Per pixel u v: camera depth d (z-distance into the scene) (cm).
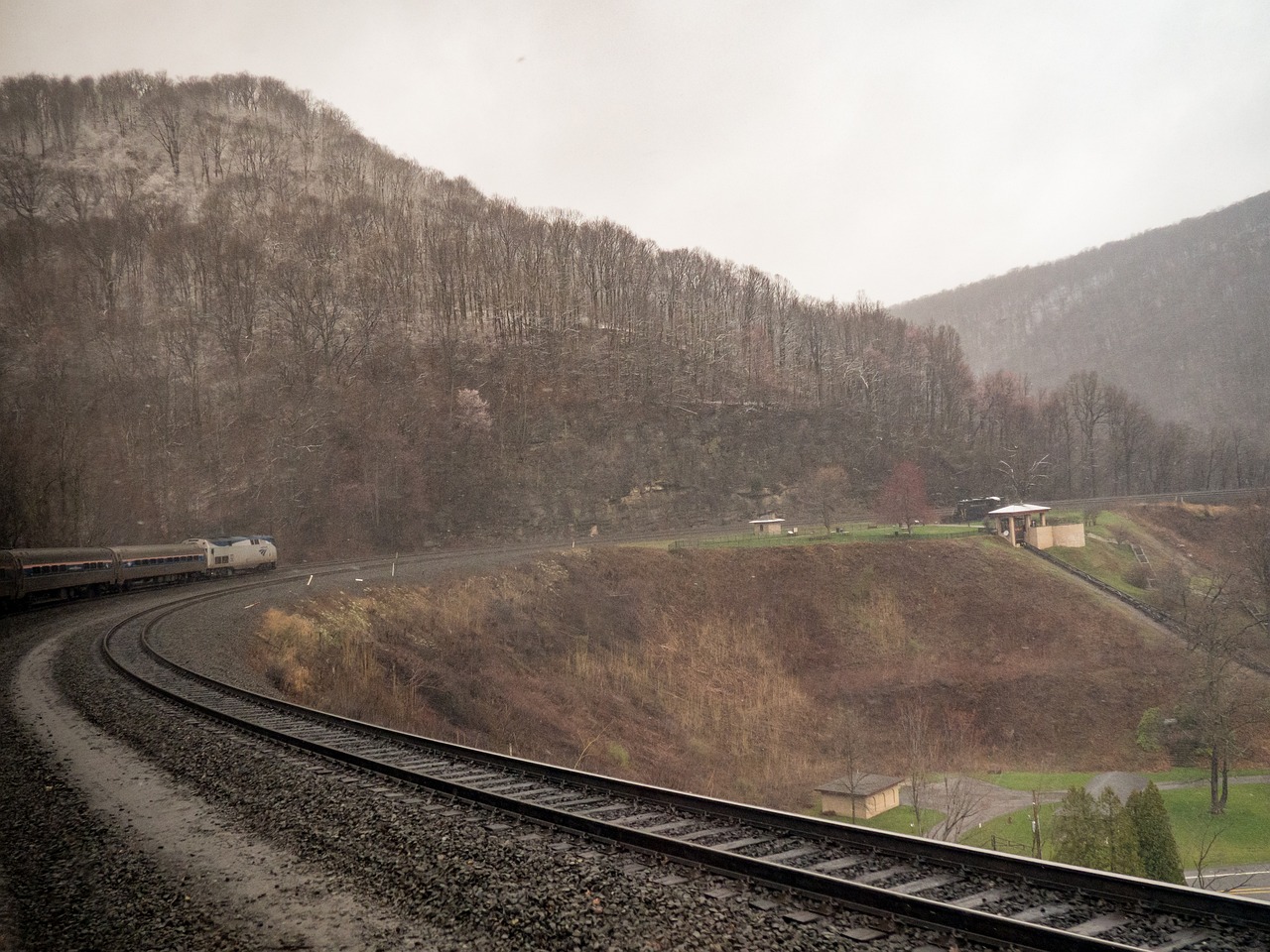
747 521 10944
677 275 15738
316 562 7775
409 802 1326
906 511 9262
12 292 13875
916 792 3612
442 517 9600
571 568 6706
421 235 16150
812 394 14125
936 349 16388
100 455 9075
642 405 11831
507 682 4562
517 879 984
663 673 5641
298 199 18812
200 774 1545
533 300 13012
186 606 4553
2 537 7369
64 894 1008
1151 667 5828
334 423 10119
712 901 910
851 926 859
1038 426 14550
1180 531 8944
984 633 6588
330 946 844
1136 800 2366
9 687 2492
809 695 5872
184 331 12188
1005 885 996
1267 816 3816
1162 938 843
